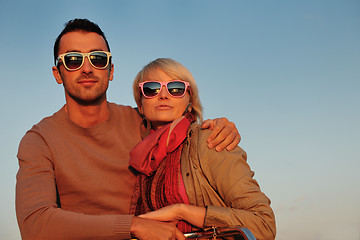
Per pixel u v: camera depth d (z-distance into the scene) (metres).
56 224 1.86
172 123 2.22
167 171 2.16
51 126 2.55
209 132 2.14
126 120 2.82
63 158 2.46
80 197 2.47
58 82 2.72
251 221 1.84
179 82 2.34
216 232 1.87
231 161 2.03
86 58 2.52
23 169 2.25
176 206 1.93
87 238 1.82
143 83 2.37
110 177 2.53
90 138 2.60
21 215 1.98
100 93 2.56
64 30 2.61
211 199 2.09
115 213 2.50
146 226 1.83
